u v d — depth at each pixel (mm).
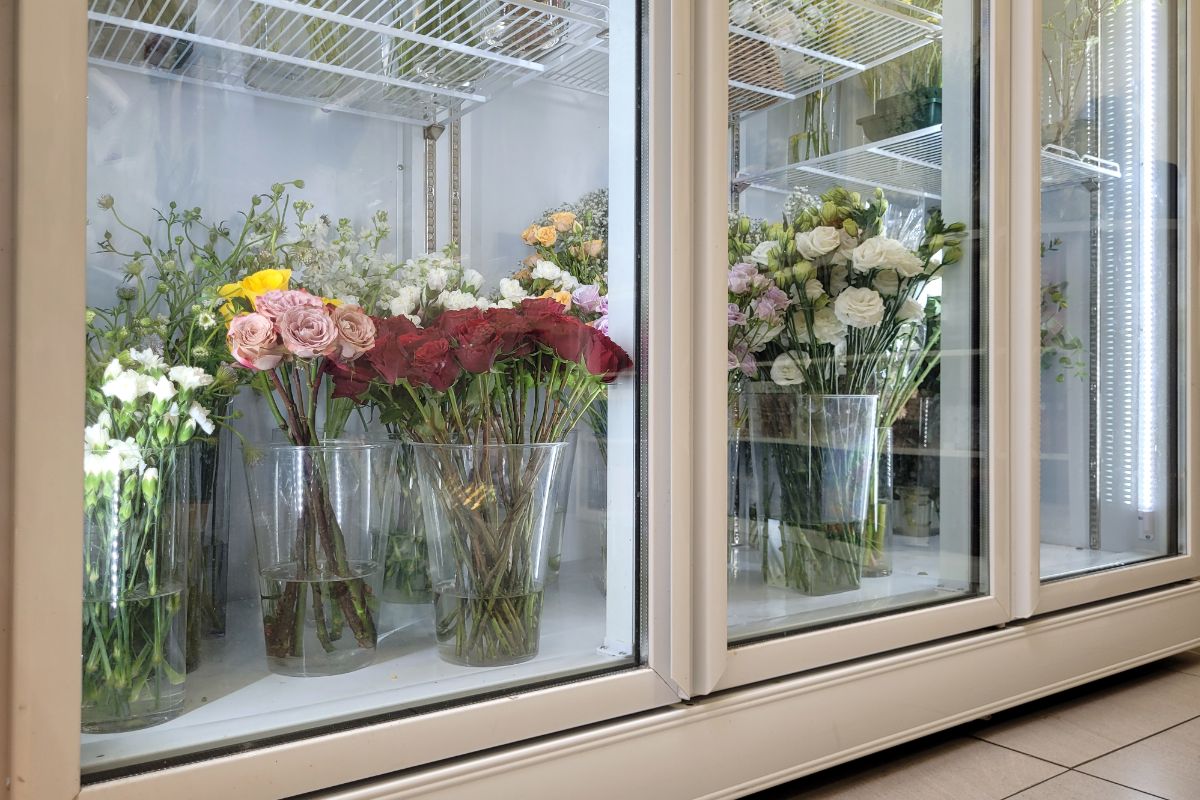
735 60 1243
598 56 1185
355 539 1073
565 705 983
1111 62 1826
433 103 1329
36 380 688
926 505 1480
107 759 772
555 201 1248
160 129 1008
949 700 1369
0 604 684
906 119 1465
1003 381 1500
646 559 1078
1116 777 1248
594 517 1148
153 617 874
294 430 1045
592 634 1145
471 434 1111
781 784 1232
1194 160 1893
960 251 1525
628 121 1135
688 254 1091
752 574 1257
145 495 876
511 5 1206
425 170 1333
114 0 930
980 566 1492
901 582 1450
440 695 958
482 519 1099
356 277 1224
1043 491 1644
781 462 1315
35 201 687
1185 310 1895
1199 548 1879
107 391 862
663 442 1078
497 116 1315
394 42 1243
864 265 1417
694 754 1074
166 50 1026
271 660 1023
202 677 976
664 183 1090
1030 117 1515
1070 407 1712
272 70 1168
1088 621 1618
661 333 1085
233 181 1124
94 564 837
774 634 1206
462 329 1068
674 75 1081
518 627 1106
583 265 1217
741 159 1265
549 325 1092
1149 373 1857
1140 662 1716
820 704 1203
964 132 1529
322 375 1062
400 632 1145
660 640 1066
